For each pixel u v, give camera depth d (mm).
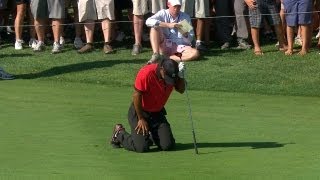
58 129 28938
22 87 37312
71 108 32844
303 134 28359
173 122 30594
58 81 38812
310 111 33094
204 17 44344
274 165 23516
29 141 26875
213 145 26578
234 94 36625
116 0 46688
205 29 45156
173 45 40719
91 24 44469
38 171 22688
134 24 44031
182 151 25719
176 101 34812
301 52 43500
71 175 22188
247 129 29281
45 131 28547
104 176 22109
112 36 45625
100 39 47906
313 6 44688
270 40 47000
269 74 40062
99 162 24016
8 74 39281
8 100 34375
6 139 27156
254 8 43469
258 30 43812
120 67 41312
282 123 30516
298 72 40406
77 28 45562
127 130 28516
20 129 28828
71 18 48938
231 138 27672
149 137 25719
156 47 40094
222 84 38281
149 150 25859
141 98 25312
